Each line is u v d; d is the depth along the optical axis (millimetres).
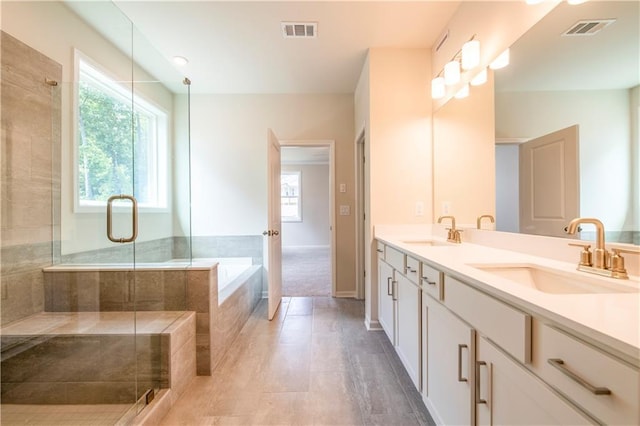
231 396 1604
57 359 1542
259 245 3490
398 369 1855
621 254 958
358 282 3375
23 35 1690
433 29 2242
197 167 3479
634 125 943
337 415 1440
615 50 1008
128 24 2131
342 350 2117
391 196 2486
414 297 1566
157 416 1417
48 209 1820
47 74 1827
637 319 594
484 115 1799
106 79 2277
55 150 1865
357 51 2539
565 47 1213
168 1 1905
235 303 2363
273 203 2938
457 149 2121
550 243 1302
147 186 2701
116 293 1848
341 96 3465
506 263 1225
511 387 800
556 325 655
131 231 2338
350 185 3467
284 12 2025
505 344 815
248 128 3473
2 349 1530
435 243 2186
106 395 1530
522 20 1471
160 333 1548
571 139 1188
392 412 1458
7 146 1623
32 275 1743
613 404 522
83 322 1688
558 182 1253
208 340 1835
